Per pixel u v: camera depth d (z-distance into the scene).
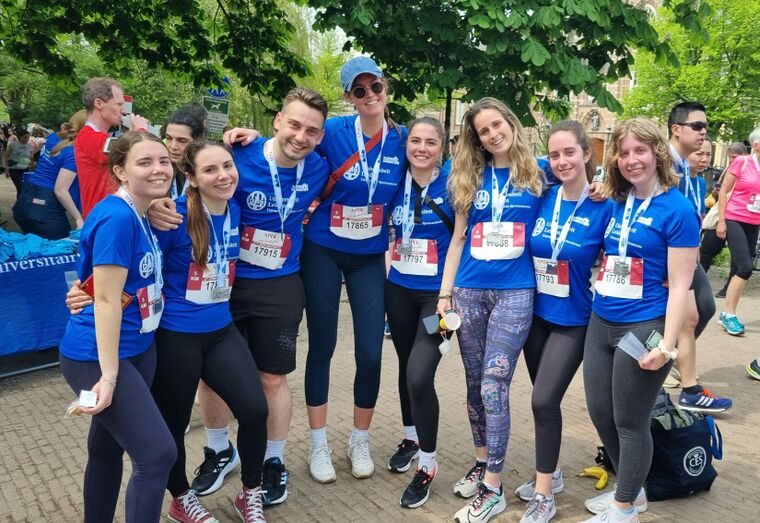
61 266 4.96
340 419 4.14
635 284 2.50
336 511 3.01
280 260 2.95
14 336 4.73
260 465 2.78
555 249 2.73
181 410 2.64
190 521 2.77
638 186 2.47
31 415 4.14
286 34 10.21
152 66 10.17
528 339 2.93
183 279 2.56
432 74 6.64
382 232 3.27
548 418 2.73
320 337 3.25
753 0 17.72
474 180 2.89
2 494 3.12
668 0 7.14
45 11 9.18
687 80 19.14
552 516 2.87
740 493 3.18
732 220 6.22
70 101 28.64
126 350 2.23
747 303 7.85
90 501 2.38
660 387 2.52
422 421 3.01
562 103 7.66
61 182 5.70
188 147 2.56
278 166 2.89
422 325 3.06
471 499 3.10
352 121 3.19
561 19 5.93
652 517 2.94
